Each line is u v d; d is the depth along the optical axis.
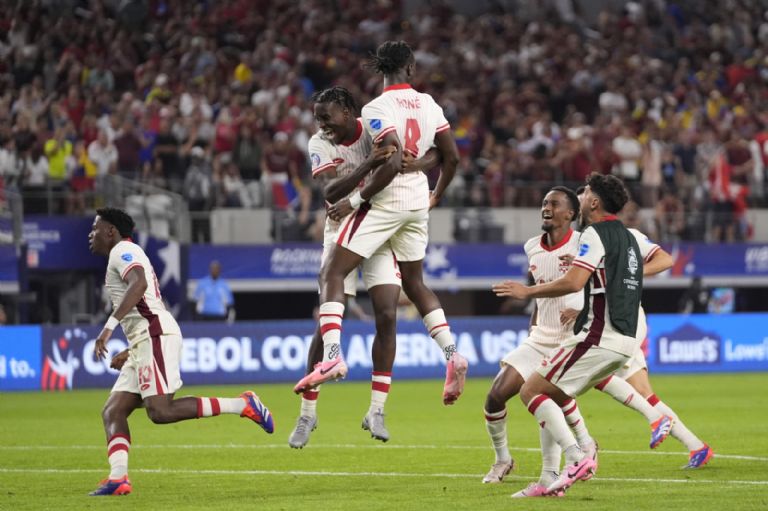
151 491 30.50
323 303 28.83
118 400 30.50
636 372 34.56
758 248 89.19
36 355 68.94
